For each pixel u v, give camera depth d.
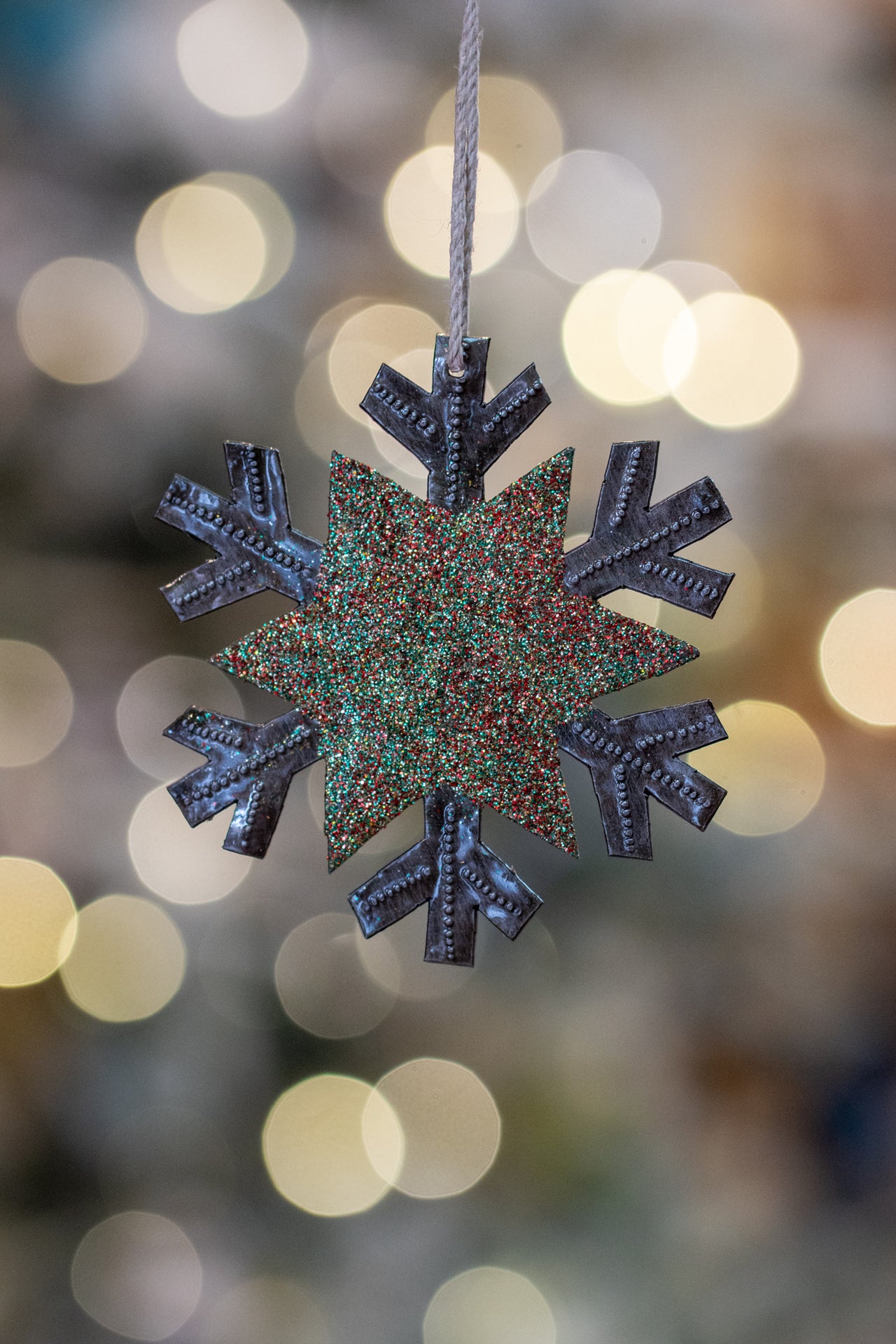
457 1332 0.65
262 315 0.73
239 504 0.51
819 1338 0.65
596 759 0.51
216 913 0.73
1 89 0.70
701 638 0.77
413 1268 0.67
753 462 0.77
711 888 0.77
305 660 0.51
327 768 0.51
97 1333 0.65
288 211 0.74
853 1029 0.73
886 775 0.77
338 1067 0.71
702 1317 0.65
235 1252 0.67
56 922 0.70
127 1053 0.70
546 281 0.77
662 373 0.76
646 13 0.76
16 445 0.70
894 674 0.75
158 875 0.72
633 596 0.77
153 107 0.71
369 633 0.51
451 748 0.51
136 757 0.72
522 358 0.76
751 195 0.78
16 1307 0.65
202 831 0.73
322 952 0.73
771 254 0.78
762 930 0.76
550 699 0.51
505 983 0.75
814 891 0.76
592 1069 0.72
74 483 0.70
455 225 0.50
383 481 0.51
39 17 0.70
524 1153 0.70
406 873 0.51
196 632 0.73
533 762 0.51
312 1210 0.68
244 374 0.72
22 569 0.71
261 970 0.72
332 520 0.51
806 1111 0.72
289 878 0.75
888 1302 0.66
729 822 0.77
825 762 0.77
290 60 0.72
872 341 0.78
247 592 0.51
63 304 0.70
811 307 0.78
